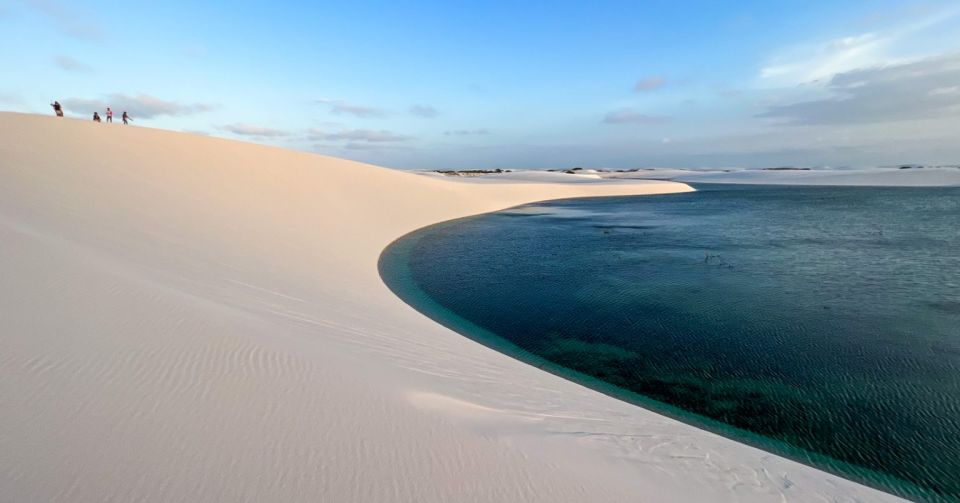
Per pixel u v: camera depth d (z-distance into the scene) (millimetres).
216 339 3238
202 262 6883
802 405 4980
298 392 2756
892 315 7832
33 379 2359
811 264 11945
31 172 9875
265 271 7566
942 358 6090
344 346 4219
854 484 3248
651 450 3143
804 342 6734
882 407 4910
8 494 1607
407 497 2002
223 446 2115
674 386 5449
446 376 4156
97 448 1942
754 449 3711
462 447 2510
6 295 3324
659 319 7863
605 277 10883
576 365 6051
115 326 3152
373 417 2641
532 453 2631
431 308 8414
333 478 2033
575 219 24906
